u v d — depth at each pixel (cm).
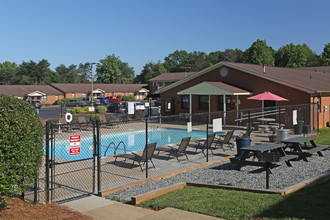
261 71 2586
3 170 608
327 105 2334
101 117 2583
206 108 2780
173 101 3014
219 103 2672
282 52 8400
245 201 691
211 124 2627
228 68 2619
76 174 1041
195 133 2241
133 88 8681
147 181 973
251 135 1925
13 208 681
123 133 2162
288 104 2248
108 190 845
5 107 623
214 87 2422
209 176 997
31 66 10800
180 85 2964
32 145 661
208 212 638
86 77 13875
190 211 655
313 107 2053
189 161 1247
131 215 669
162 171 1084
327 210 608
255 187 831
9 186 621
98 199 796
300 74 3034
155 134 2222
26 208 693
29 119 659
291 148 1275
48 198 756
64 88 7494
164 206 698
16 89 6944
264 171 1027
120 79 12062
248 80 2488
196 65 10400
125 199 793
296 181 876
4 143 608
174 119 2989
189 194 782
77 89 7650
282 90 2277
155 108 5119
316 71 3784
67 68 13850
